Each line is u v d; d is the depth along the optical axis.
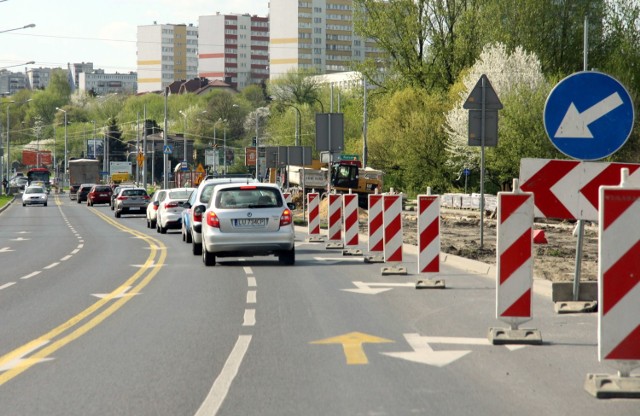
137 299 17.86
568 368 10.48
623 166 14.97
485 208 60.16
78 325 14.37
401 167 86.25
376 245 25.88
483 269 22.62
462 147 73.19
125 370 10.50
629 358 9.16
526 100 67.38
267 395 9.09
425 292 18.45
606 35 71.31
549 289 17.75
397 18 82.62
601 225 9.18
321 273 22.92
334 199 32.47
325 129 37.97
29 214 78.94
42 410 8.56
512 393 9.15
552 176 15.12
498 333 12.34
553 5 72.25
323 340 12.57
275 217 25.28
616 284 9.17
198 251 30.45
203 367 10.62
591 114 14.00
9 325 14.51
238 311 15.77
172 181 184.12
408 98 82.00
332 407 8.55
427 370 10.38
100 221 64.38
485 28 76.69
